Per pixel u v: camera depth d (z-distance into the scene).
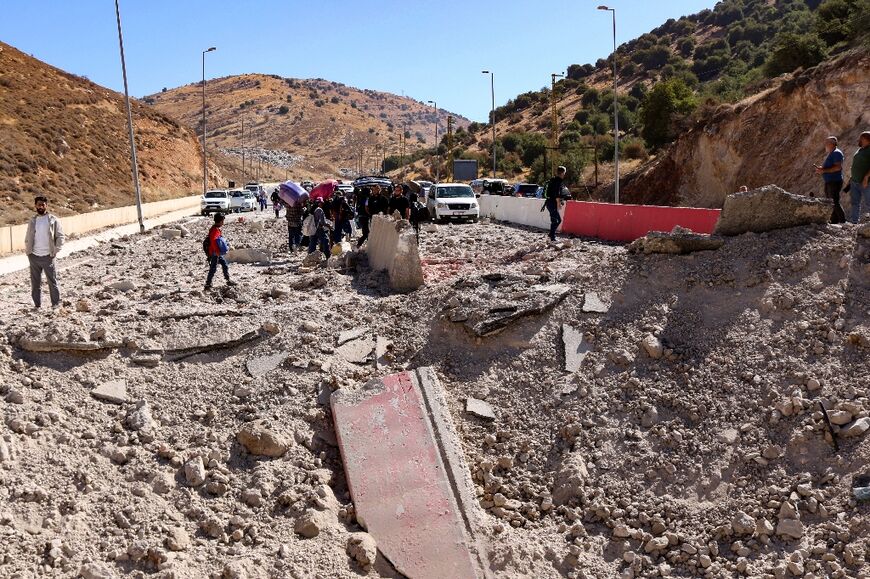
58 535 6.08
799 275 8.89
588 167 68.06
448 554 6.32
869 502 6.27
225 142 191.88
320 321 9.69
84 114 68.25
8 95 63.41
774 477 6.78
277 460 7.31
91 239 29.58
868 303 8.33
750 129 36.59
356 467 7.11
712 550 6.30
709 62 97.69
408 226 12.68
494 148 58.78
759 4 118.25
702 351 8.30
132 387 8.23
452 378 8.55
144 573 5.86
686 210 15.99
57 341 8.36
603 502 6.90
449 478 7.02
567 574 6.27
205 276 15.72
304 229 17.27
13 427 7.04
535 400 8.20
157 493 6.80
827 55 45.22
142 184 63.38
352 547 6.29
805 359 7.86
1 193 46.69
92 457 7.02
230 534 6.48
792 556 6.07
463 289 10.16
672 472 7.07
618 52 132.12
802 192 32.62
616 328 8.89
